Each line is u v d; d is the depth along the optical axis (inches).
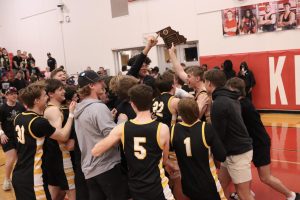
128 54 622.2
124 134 112.0
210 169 123.3
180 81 178.1
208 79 143.3
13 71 716.0
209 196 122.1
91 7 658.2
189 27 523.5
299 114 411.5
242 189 144.3
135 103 112.0
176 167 147.3
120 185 124.3
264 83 438.3
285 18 429.4
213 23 496.4
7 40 916.6
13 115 222.1
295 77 413.4
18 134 134.0
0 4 908.6
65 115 152.8
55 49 757.3
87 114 123.9
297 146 283.6
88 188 132.1
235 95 141.2
